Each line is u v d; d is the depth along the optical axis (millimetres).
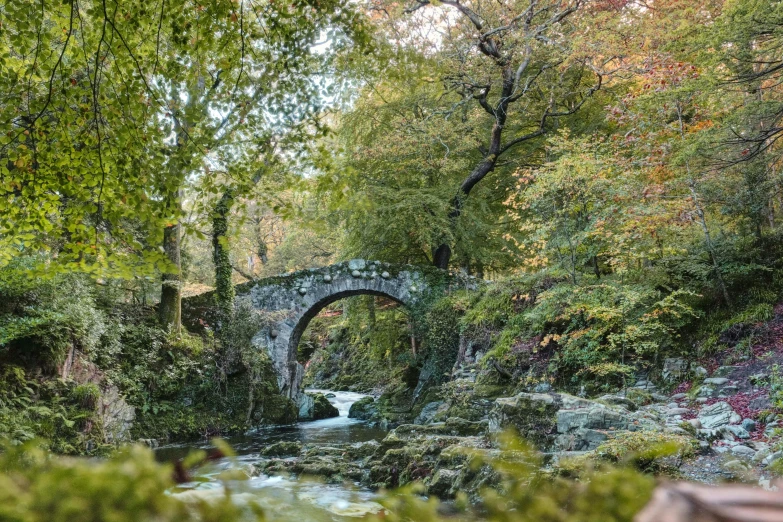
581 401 7938
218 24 5562
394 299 20297
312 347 35875
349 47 6262
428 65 6801
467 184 19734
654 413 8172
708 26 8258
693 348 10664
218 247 18625
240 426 16266
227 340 17531
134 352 15453
